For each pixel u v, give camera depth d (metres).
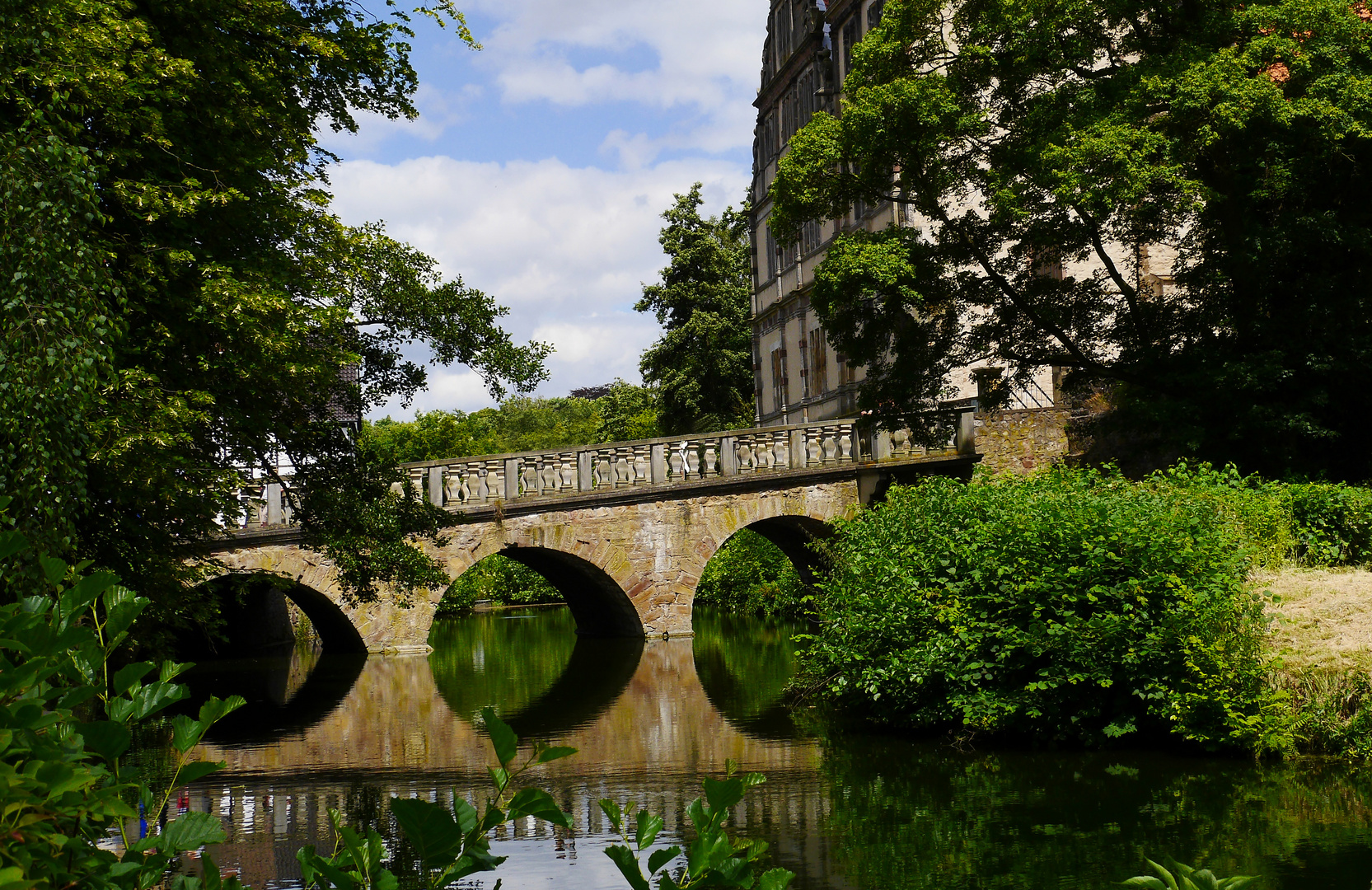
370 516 16.73
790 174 22.66
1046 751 12.50
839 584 15.80
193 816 2.50
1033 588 12.81
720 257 50.25
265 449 14.70
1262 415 19.34
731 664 22.95
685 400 49.84
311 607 27.73
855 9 33.56
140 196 10.99
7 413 7.84
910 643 13.82
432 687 20.95
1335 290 19.86
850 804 10.59
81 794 2.34
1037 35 20.38
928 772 11.82
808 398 38.00
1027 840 9.21
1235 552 12.73
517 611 45.09
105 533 11.15
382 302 17.41
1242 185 20.38
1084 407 26.92
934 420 25.33
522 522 25.98
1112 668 12.38
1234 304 21.30
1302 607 12.28
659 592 27.19
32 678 2.26
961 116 21.30
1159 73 19.08
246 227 13.32
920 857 8.88
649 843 2.55
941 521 15.01
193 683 22.59
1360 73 18.59
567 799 11.27
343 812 10.88
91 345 8.52
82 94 10.30
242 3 13.31
